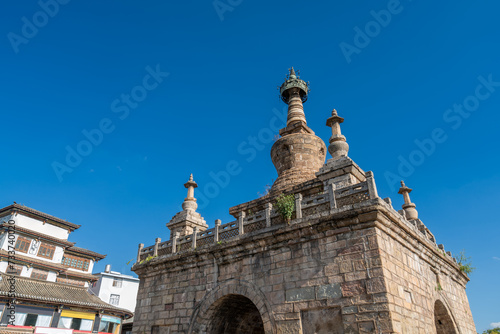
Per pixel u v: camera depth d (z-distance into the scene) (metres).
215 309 22.12
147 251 28.06
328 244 18.53
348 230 18.09
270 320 18.88
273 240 20.39
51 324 45.97
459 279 27.88
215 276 22.42
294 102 36.81
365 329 15.87
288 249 19.84
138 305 25.97
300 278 18.72
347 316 16.56
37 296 45.06
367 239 17.41
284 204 20.56
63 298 47.75
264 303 19.45
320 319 17.39
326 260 18.25
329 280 17.73
